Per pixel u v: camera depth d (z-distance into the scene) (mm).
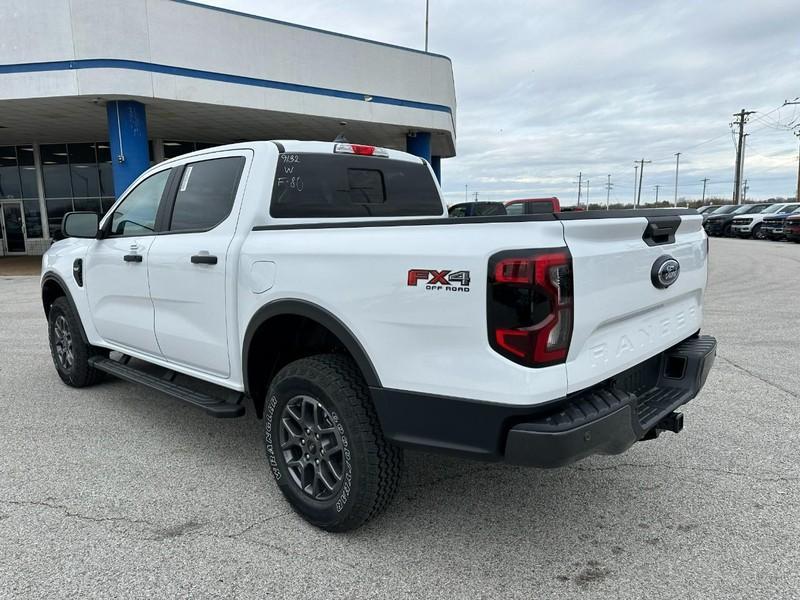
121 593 2447
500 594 2428
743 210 31672
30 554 2730
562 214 2301
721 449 3861
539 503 3201
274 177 3416
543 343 2203
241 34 15906
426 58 20125
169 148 22828
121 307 4352
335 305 2713
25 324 8727
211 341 3494
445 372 2387
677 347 3266
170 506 3193
